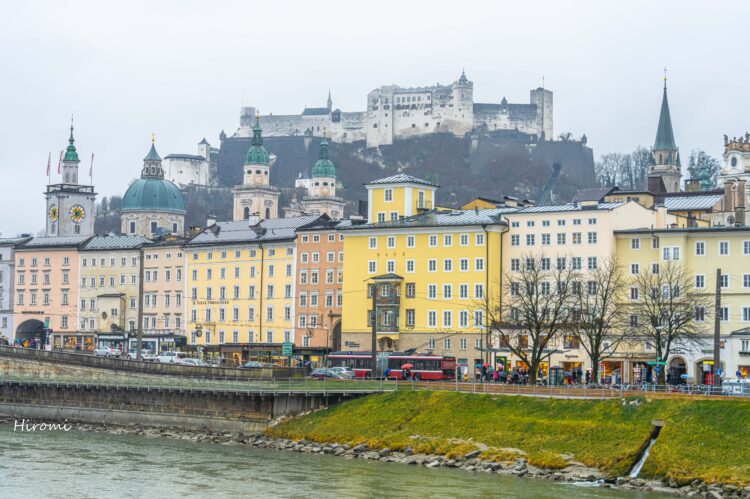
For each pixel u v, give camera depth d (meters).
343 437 191.50
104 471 167.88
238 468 170.88
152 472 167.38
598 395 185.38
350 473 166.12
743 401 167.88
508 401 187.50
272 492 152.25
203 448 193.38
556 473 163.00
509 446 175.12
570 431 173.75
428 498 147.88
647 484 155.12
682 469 156.38
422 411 191.50
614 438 168.75
